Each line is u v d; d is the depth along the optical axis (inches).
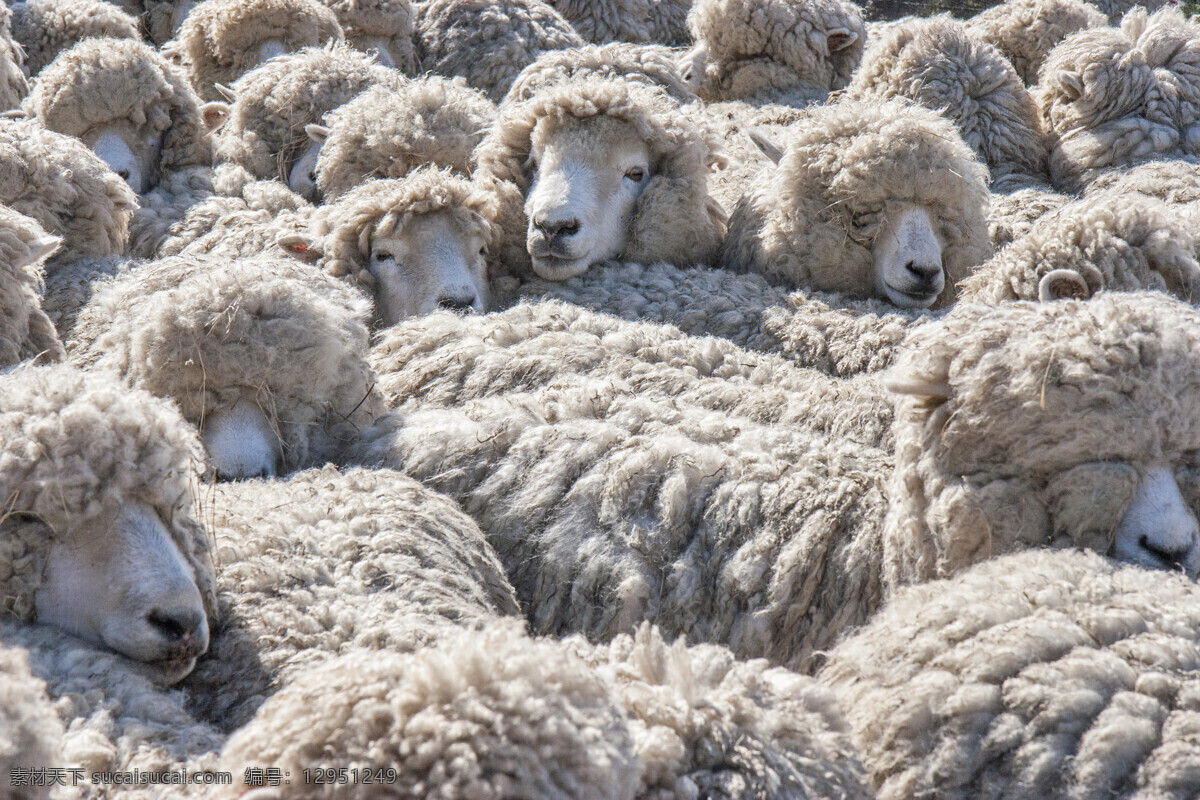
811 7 1346.0
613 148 877.2
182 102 1094.4
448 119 961.5
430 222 810.8
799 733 374.9
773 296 822.5
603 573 533.0
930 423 492.4
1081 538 460.4
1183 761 353.4
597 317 732.0
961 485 478.0
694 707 363.9
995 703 384.8
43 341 684.7
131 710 388.8
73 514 405.1
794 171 854.5
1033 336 468.1
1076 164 1106.7
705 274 858.1
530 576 549.6
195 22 1336.1
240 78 1190.9
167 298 580.1
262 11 1289.4
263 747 310.2
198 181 1061.8
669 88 1072.8
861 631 459.5
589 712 315.9
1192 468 459.2
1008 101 1125.1
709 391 641.6
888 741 395.9
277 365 579.5
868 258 842.2
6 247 649.0
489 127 974.4
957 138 853.2
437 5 1504.7
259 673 423.8
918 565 496.4
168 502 425.7
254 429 581.0
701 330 790.5
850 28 1375.5
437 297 796.0
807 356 756.0
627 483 549.0
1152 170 1005.8
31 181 840.9
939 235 838.5
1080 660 382.6
